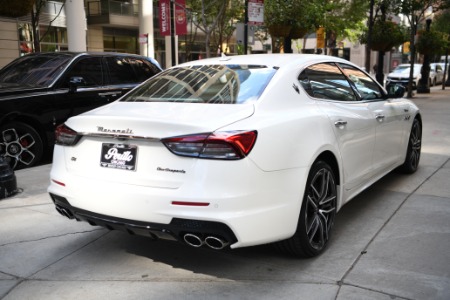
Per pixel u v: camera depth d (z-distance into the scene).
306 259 3.63
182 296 3.10
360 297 3.01
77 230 4.36
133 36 31.91
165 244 3.99
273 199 3.12
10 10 9.23
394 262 3.54
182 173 2.98
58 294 3.17
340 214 4.69
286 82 3.71
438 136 9.28
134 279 3.37
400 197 5.22
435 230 4.20
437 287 3.13
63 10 24.09
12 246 3.99
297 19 12.34
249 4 9.38
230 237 2.96
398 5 19.56
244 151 2.96
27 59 7.84
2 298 3.13
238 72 3.88
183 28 13.20
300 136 3.40
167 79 4.18
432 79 27.86
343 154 4.00
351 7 18.94
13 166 6.70
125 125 3.15
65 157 3.54
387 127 5.07
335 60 4.67
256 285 3.23
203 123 3.02
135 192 3.08
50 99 6.94
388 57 52.22
